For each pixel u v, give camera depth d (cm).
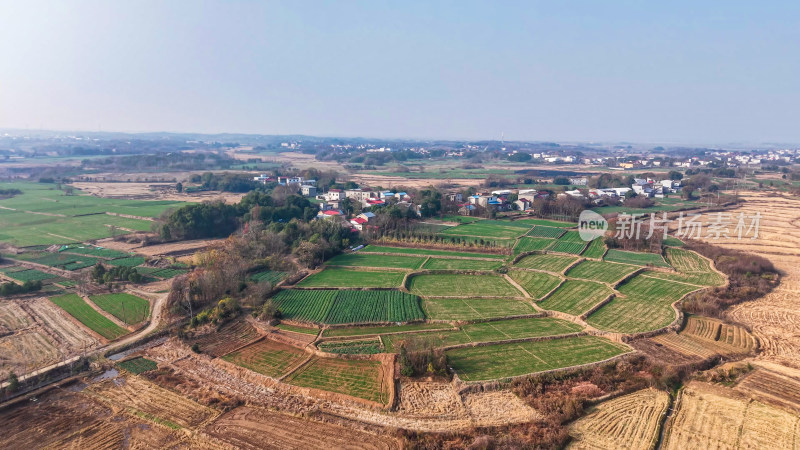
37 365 5850
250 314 7425
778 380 5538
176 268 9950
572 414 4812
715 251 10706
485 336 6662
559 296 8288
